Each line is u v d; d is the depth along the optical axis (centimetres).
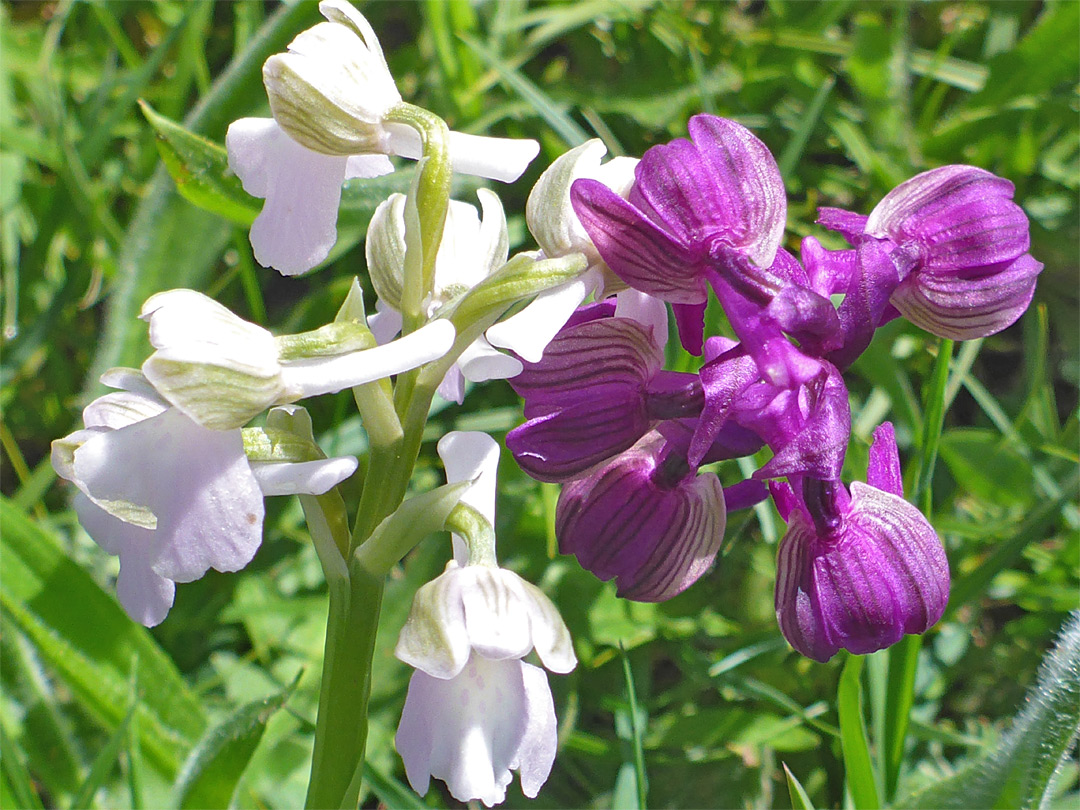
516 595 9
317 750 10
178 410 9
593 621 16
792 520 10
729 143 9
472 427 17
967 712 17
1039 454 18
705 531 10
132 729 13
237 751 13
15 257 19
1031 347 20
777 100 22
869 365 17
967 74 22
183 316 8
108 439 8
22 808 13
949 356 14
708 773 15
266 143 10
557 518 10
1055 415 19
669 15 22
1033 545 17
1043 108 21
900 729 14
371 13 23
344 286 18
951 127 22
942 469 19
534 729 9
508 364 9
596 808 15
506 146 10
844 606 9
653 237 9
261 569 17
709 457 10
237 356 8
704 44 22
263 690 16
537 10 23
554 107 18
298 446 9
